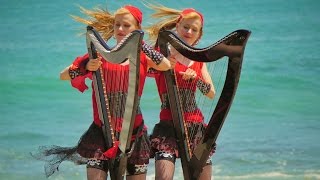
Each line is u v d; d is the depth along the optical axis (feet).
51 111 109.40
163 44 54.49
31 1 195.62
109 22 56.29
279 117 106.42
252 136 96.63
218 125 53.93
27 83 126.62
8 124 103.04
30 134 97.96
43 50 150.51
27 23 177.47
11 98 117.60
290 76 129.49
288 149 91.35
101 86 52.80
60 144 93.91
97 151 52.70
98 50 50.60
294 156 88.89
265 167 85.35
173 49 55.77
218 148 91.66
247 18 181.37
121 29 53.83
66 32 165.07
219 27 169.68
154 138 56.24
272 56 143.23
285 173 83.51
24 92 121.19
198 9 189.98
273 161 87.30
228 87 52.90
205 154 54.70
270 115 107.34
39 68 136.87
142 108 106.73
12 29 173.68
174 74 55.16
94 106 53.98
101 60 53.26
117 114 53.06
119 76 53.11
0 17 183.93
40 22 176.65
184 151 55.83
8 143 94.07
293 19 183.32
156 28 57.57
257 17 183.01
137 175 54.60
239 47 51.52
